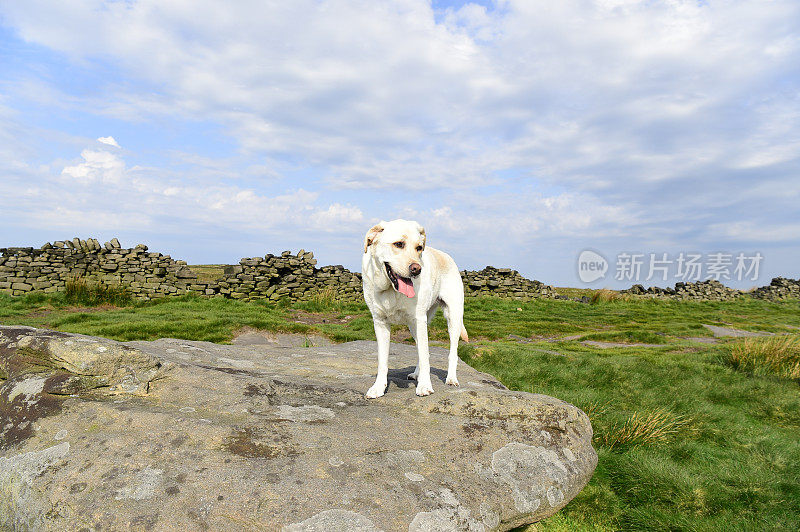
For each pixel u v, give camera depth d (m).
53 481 1.60
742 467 2.87
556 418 2.13
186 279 10.88
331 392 2.28
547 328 9.85
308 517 1.49
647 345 7.93
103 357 2.10
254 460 1.66
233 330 6.38
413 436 1.93
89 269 10.45
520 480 1.86
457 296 2.51
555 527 2.25
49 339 2.16
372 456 1.76
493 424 2.08
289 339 6.35
